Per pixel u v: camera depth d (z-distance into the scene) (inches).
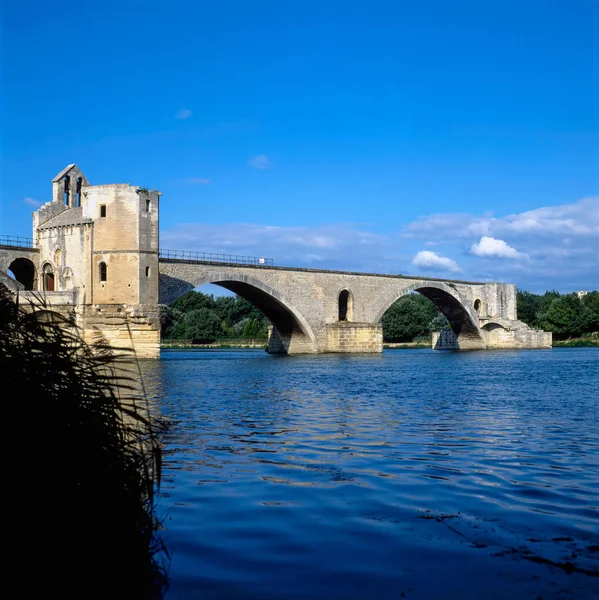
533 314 5925.2
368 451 612.1
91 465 303.4
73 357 322.3
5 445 282.7
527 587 283.9
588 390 1326.3
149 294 2431.1
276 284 3120.1
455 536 351.6
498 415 903.1
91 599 270.1
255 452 605.9
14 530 279.1
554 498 432.8
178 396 1173.7
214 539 347.9
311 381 1574.8
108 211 2393.0
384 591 280.8
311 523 375.6
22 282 2586.1
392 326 5059.1
